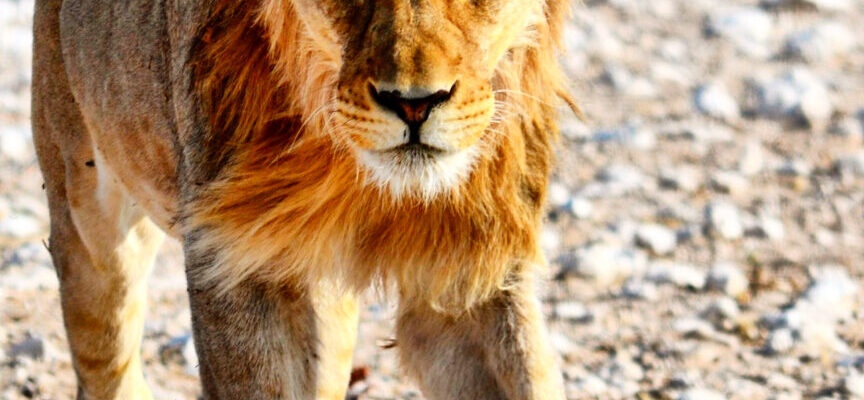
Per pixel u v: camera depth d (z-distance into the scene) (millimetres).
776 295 14023
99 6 9227
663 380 11930
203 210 7934
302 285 8141
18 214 15469
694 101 20312
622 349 12531
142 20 8695
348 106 7098
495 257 8109
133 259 10117
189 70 7945
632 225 15602
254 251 7883
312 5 7336
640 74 21438
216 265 7898
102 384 10398
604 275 14289
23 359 11719
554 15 8156
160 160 8812
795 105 19828
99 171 9758
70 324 10266
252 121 7871
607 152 18281
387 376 11758
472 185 7914
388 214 7977
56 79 9773
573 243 15219
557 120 8539
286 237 7934
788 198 16906
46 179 10148
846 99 20594
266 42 7773
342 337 8961
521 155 8078
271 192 7898
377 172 7184
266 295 8055
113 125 9188
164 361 12008
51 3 9789
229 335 7934
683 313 13500
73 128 9758
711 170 17812
